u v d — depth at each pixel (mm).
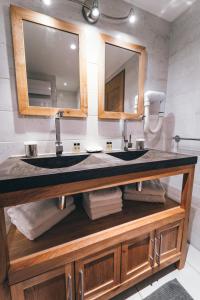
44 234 742
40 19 897
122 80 1202
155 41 1312
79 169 611
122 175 710
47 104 996
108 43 1113
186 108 1277
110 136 1233
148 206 1016
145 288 936
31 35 909
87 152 1123
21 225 719
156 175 812
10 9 829
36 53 936
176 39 1325
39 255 626
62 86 1021
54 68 990
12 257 614
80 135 1127
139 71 1250
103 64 1104
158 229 887
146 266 891
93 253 700
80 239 710
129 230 778
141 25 1227
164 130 1488
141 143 1260
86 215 896
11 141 939
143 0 1137
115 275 787
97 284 748
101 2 1062
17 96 910
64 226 800
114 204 910
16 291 572
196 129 1207
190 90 1233
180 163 874
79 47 1016
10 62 881
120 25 1142
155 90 1391
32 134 984
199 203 1213
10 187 499
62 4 953
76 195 1061
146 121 1300
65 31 978
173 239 982
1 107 894
